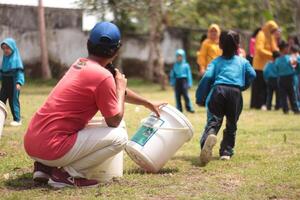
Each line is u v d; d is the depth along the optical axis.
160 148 6.16
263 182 5.83
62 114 5.43
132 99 6.16
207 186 5.66
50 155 5.40
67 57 25.61
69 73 5.63
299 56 13.22
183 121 6.19
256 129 10.11
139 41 26.80
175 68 13.72
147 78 25.80
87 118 5.53
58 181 5.57
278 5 24.52
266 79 14.22
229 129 7.18
